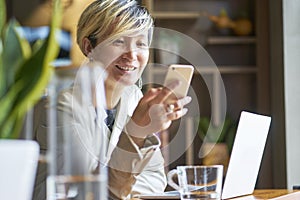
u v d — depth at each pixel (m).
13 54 0.79
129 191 1.58
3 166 0.65
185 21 4.65
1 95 0.76
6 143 0.66
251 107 4.64
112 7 1.73
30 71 0.76
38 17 4.26
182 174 1.63
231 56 4.68
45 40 0.77
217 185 1.63
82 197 1.26
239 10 4.69
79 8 4.06
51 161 1.58
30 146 0.67
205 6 4.70
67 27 4.01
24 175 0.67
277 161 4.21
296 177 4.07
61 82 1.61
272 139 4.30
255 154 1.86
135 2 1.75
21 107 0.75
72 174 1.51
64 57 3.70
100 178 1.30
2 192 0.65
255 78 4.64
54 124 1.58
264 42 4.45
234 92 4.65
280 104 4.17
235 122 4.59
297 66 4.11
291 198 1.88
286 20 4.11
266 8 4.46
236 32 4.62
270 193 1.92
